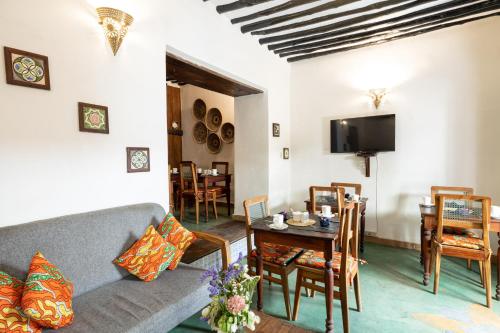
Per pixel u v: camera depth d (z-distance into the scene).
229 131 5.86
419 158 3.46
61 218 1.61
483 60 3.09
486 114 3.09
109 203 1.96
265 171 4.05
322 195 3.55
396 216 3.61
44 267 1.33
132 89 2.11
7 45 1.46
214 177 4.65
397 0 2.66
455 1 2.69
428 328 1.88
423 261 2.78
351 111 3.92
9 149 1.48
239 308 0.98
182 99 6.50
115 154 2.00
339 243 2.25
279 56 4.14
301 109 4.35
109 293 1.58
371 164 3.77
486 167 3.11
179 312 1.54
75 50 1.75
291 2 2.77
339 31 3.32
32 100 1.56
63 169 1.70
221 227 3.81
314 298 2.31
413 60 3.46
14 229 1.40
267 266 2.09
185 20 2.55
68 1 1.72
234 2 2.81
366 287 2.48
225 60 3.07
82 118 1.78
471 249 2.21
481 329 1.87
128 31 2.07
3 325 1.11
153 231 1.92
